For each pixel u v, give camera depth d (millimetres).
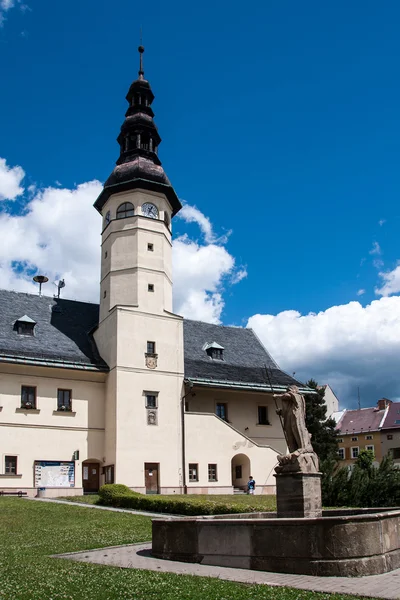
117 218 47625
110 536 19750
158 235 47781
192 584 11469
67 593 10773
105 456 42562
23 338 43719
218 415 49281
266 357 56500
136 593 10703
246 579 12219
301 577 12414
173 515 26984
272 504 29047
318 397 63781
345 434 89188
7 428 39750
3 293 47719
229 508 24953
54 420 41562
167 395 44375
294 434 17812
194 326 55531
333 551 12664
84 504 33031
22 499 33250
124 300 45344
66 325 47812
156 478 42250
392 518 13891
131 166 48344
